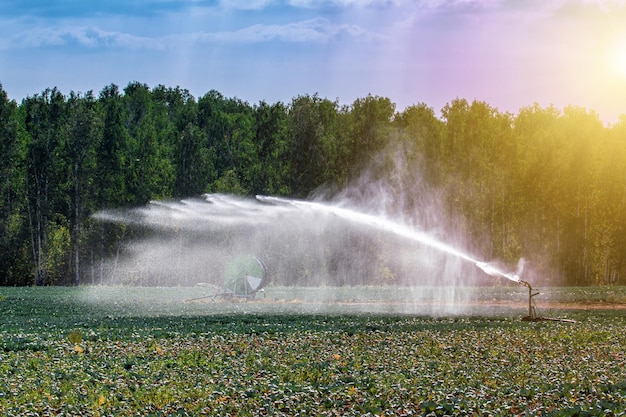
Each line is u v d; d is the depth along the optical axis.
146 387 24.12
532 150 96.44
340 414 20.88
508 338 33.84
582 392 22.84
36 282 95.38
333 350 31.05
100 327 38.91
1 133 94.56
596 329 37.00
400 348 31.27
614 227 97.25
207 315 45.31
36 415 20.75
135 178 95.25
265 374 26.25
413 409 20.98
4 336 35.84
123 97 137.00
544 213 96.62
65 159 96.31
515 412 20.78
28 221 97.31
